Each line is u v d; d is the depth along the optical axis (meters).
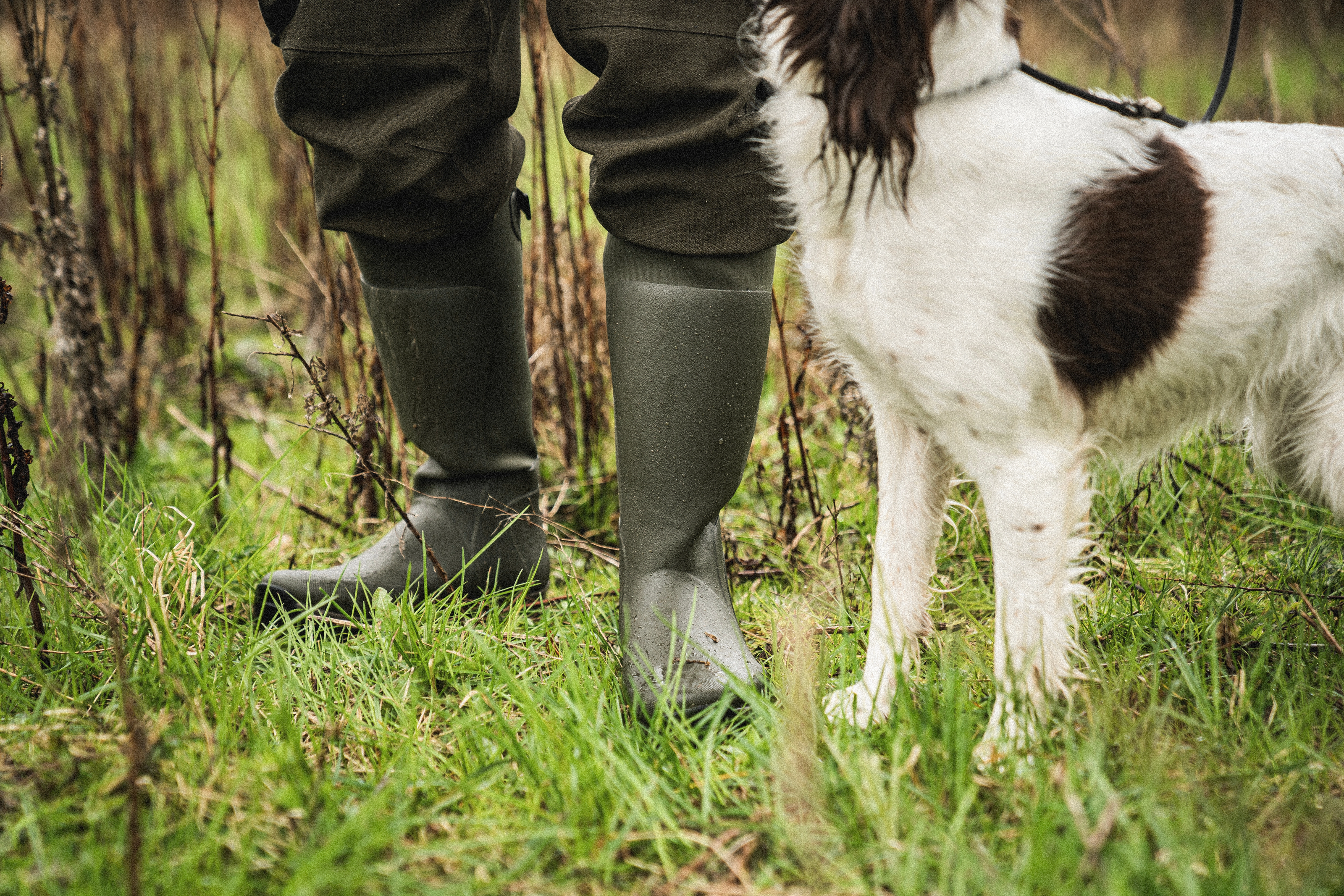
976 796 1.30
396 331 1.88
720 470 1.64
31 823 1.18
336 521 2.42
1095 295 1.40
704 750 1.41
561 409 2.57
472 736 1.49
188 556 1.83
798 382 2.25
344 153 1.68
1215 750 1.39
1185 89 4.31
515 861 1.24
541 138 2.46
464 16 1.61
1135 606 1.87
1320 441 1.63
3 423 1.62
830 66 1.35
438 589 1.96
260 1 1.75
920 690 1.56
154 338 3.38
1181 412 1.62
